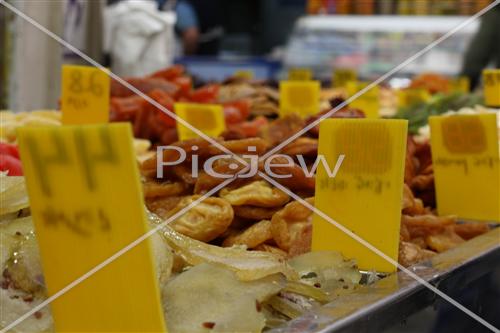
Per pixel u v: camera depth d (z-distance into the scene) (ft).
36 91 6.86
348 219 3.02
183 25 14.71
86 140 2.18
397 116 6.49
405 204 3.52
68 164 2.20
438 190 4.07
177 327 2.37
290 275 2.61
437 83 9.43
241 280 2.45
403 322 2.69
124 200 2.21
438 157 4.06
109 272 2.25
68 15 7.52
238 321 2.38
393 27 13.56
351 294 2.66
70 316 2.30
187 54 14.93
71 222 2.24
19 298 2.42
